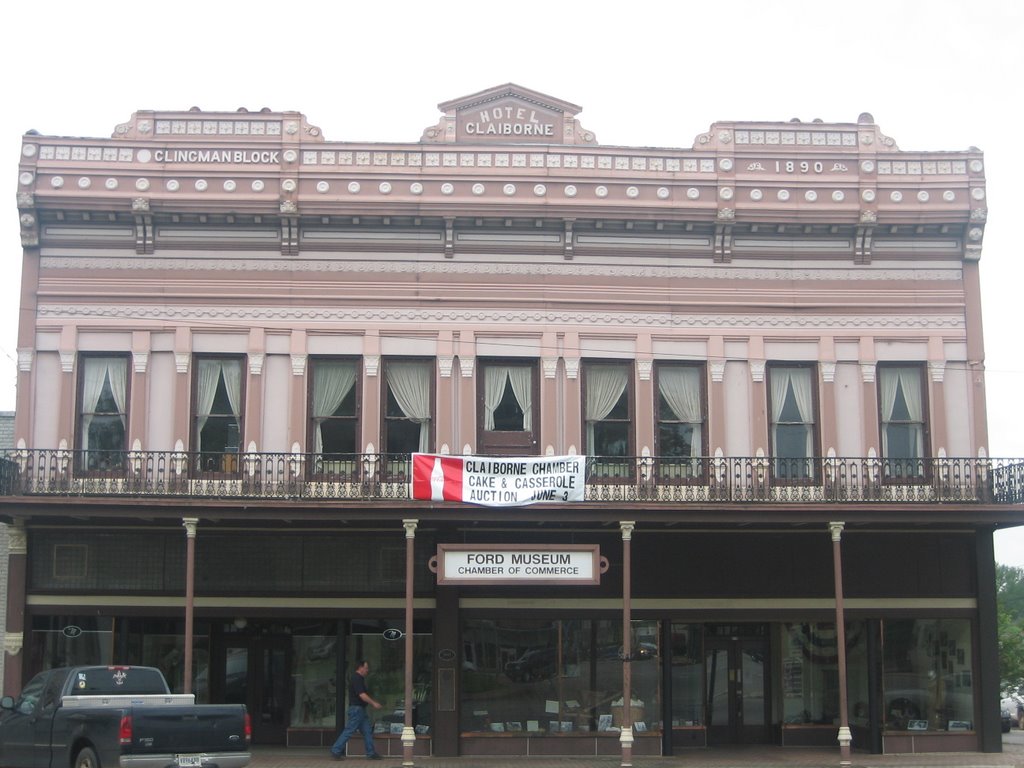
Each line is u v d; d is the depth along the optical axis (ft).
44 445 77.30
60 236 79.30
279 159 79.61
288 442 77.92
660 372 80.38
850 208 80.59
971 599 78.84
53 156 79.05
